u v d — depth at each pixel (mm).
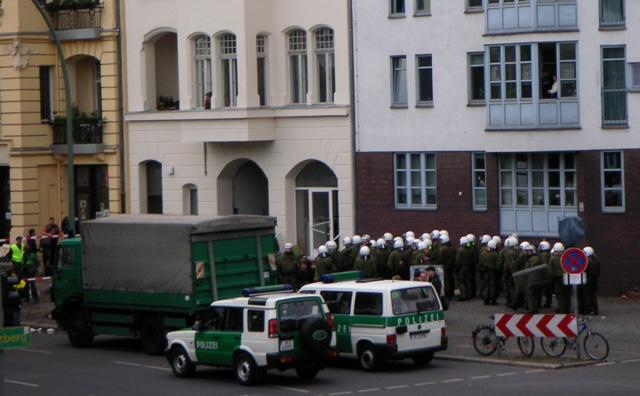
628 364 41094
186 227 45469
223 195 67875
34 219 72312
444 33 59750
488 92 58156
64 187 73250
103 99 71125
